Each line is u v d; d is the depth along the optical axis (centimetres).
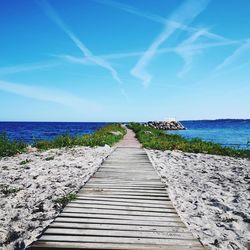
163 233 541
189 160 1662
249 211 749
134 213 647
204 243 531
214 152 2091
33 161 1473
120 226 569
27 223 623
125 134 3903
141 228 561
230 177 1216
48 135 5759
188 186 1007
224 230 616
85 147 2075
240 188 1016
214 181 1124
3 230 591
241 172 1341
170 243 499
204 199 850
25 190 898
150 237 521
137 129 4200
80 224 574
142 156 1580
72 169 1236
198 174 1251
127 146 2214
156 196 793
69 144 2203
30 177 1088
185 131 8781
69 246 479
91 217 614
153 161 1427
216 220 676
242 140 4722
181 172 1272
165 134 3419
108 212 650
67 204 704
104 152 1819
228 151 2098
